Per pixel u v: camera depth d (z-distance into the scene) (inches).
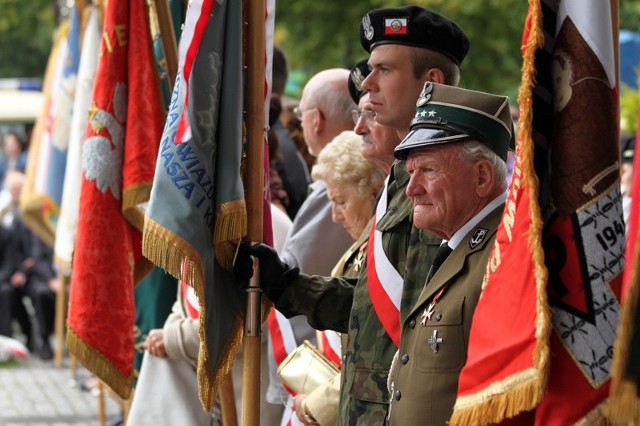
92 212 586.2
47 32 3548.2
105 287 585.0
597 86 350.6
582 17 352.2
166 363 624.4
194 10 443.2
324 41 2059.5
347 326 483.2
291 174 732.0
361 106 516.7
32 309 1774.1
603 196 346.9
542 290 336.8
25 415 1172.5
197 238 449.7
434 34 474.6
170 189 451.5
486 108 407.2
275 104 725.9
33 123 2432.3
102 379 583.5
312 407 506.9
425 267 428.1
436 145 406.0
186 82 435.8
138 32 591.2
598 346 339.0
